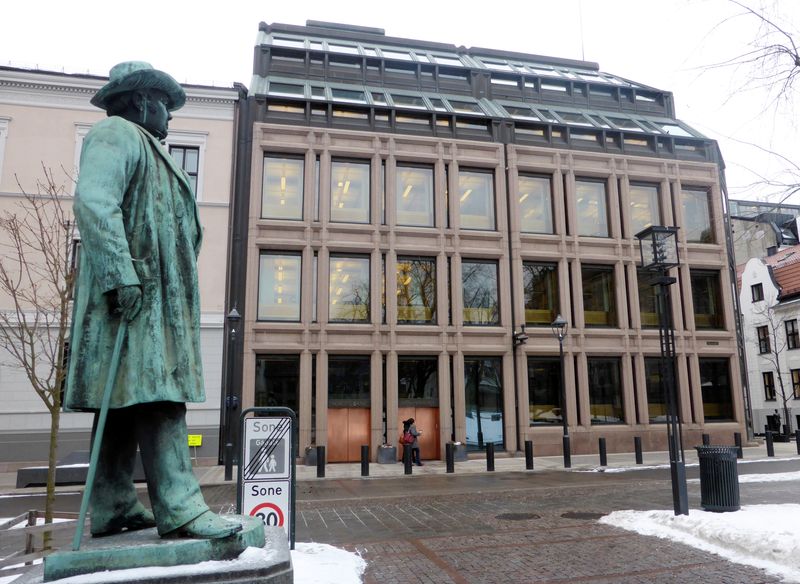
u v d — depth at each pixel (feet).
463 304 81.15
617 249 86.63
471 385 79.36
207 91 77.10
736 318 92.12
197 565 9.80
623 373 83.51
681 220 90.84
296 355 74.28
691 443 83.92
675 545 23.81
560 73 107.45
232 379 64.23
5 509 39.52
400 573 20.45
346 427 74.43
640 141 93.81
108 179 10.40
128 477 11.79
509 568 21.03
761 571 19.67
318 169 79.30
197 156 76.69
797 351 124.77
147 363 10.51
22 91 72.54
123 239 10.18
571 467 62.44
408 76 92.99
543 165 86.22
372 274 77.15
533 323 83.30
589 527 28.55
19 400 65.82
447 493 43.55
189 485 11.05
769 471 54.49
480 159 83.82
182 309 11.48
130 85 12.09
